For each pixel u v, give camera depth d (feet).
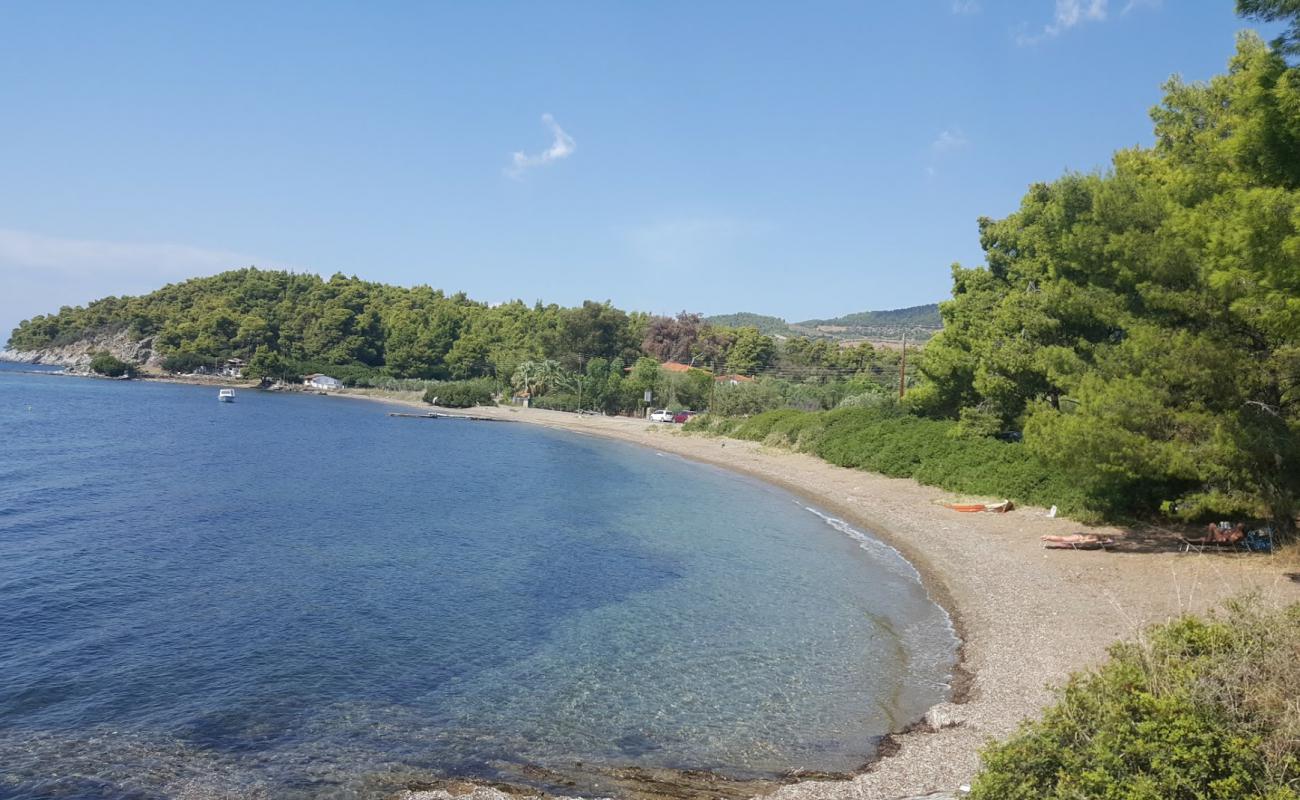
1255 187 44.39
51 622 55.42
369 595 63.36
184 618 56.80
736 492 126.93
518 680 45.75
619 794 32.53
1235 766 20.79
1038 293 100.89
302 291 599.57
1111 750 21.84
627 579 69.72
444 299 634.02
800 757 35.96
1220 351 57.57
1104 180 74.13
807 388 268.82
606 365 379.96
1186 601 52.70
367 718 40.37
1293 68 39.93
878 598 63.77
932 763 33.53
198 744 37.37
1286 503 59.00
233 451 175.11
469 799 31.65
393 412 342.03
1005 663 46.11
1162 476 62.34
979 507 95.86
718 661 49.01
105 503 105.29
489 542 84.99
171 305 590.96
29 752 36.29
